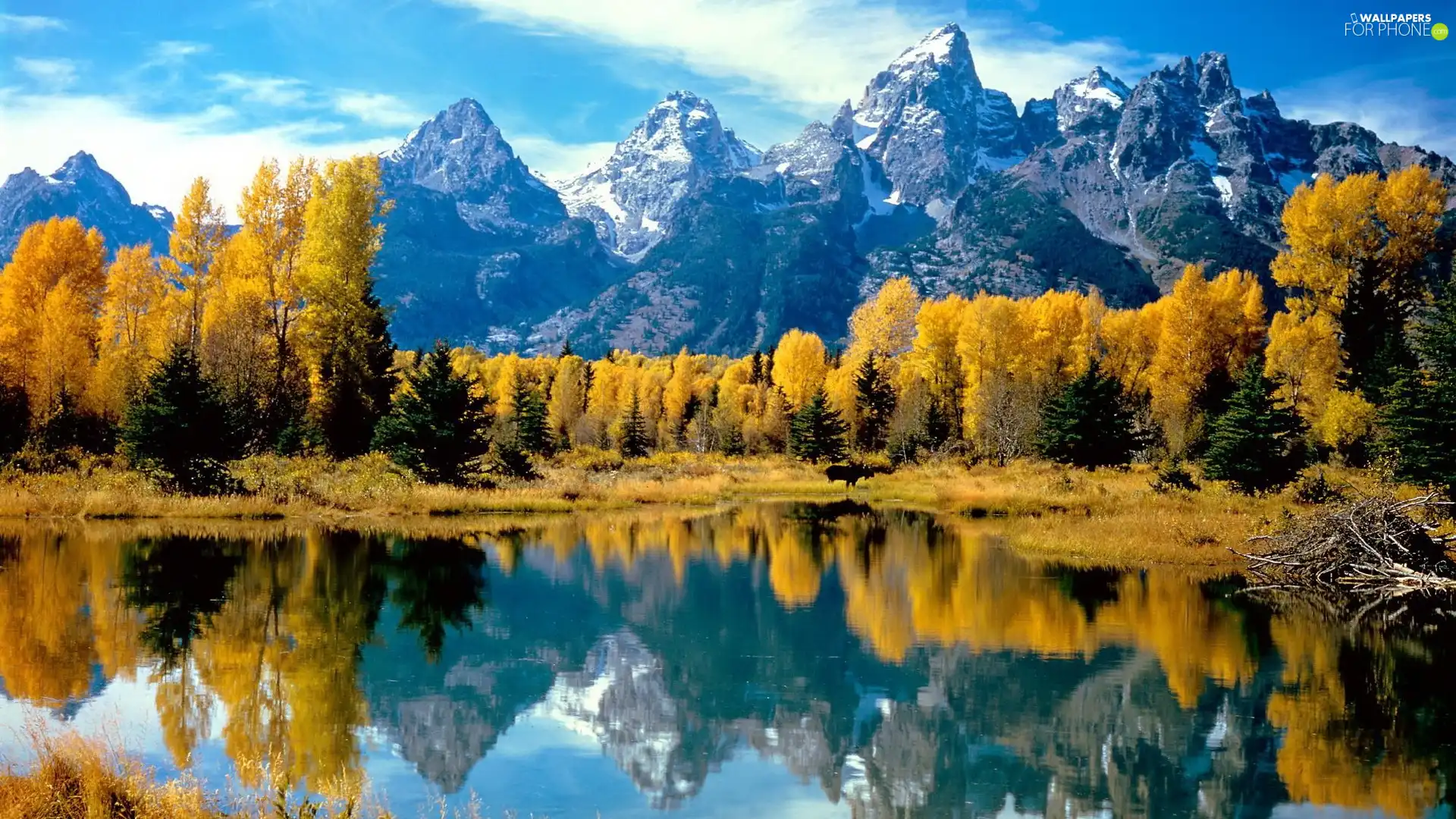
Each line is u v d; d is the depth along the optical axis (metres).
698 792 10.22
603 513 37.22
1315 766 11.19
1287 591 21.47
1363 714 12.98
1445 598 20.25
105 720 11.33
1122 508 34.03
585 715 12.68
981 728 12.48
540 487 41.03
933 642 16.80
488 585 21.25
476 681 14.00
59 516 28.73
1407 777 10.79
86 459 36.44
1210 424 41.03
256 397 41.16
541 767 10.80
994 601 20.34
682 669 15.02
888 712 13.02
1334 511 22.17
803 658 15.70
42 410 41.44
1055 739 12.10
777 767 11.05
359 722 11.98
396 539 27.19
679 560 25.59
